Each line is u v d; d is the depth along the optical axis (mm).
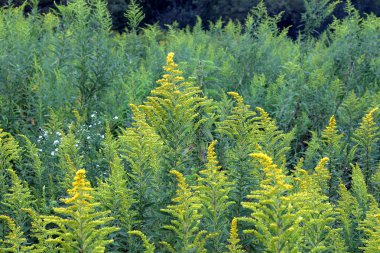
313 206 3982
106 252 4312
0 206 4922
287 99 7840
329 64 9531
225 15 17031
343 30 10219
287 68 9000
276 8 15914
